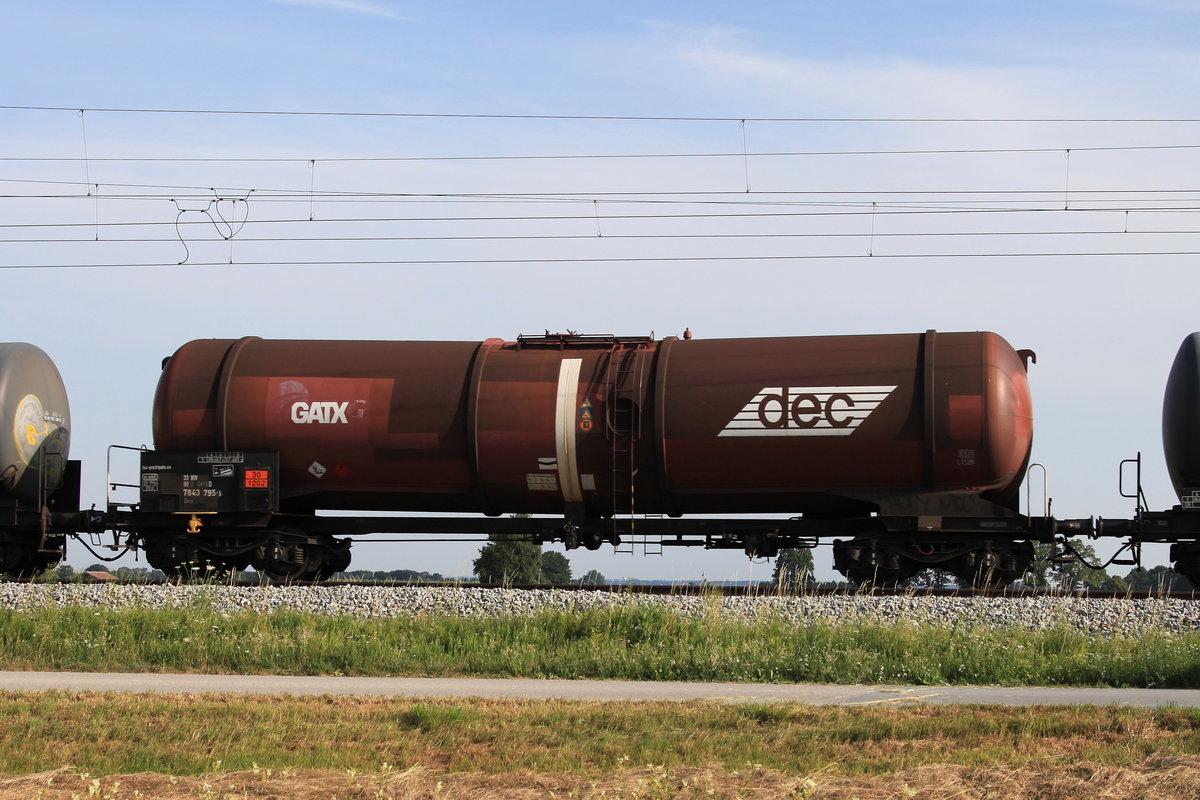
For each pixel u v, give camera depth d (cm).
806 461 2092
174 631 1689
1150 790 895
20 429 2291
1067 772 947
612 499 2181
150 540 2275
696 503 2177
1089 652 1566
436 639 1661
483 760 1012
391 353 2255
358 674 1523
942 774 940
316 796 901
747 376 2109
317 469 2220
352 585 2089
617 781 935
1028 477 2091
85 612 1759
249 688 1385
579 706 1224
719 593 1934
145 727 1124
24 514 2316
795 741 1071
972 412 2039
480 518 2312
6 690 1345
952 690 1398
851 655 1539
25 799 890
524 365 2202
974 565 2095
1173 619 1748
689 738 1080
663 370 2139
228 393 2233
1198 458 2088
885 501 2081
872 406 2064
